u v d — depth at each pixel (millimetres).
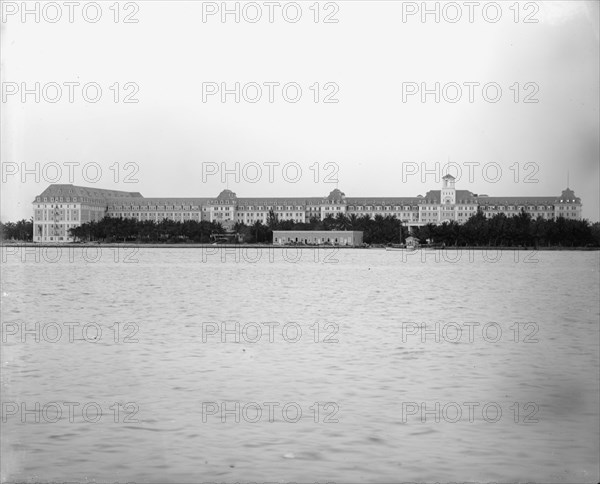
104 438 18906
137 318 47969
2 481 16172
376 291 74000
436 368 28406
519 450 18234
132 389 24438
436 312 52469
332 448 18266
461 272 110000
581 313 51469
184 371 27719
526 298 65688
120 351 32406
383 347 33719
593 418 20859
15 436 19172
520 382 25562
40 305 58406
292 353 31875
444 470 16672
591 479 16094
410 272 110188
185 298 65312
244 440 18875
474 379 26312
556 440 18891
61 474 16609
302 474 16609
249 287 79625
